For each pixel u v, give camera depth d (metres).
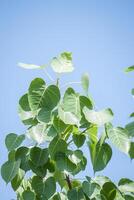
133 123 1.98
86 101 1.93
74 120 1.86
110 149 1.95
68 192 1.95
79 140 1.96
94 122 1.81
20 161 1.97
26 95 1.98
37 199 1.97
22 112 1.98
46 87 1.95
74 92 1.95
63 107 1.90
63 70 1.98
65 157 1.92
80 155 1.94
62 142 1.93
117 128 1.93
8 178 1.94
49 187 1.95
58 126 1.90
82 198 1.93
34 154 1.96
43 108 1.92
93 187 1.94
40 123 1.94
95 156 1.95
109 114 1.86
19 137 1.97
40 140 1.88
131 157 1.88
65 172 1.92
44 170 1.97
